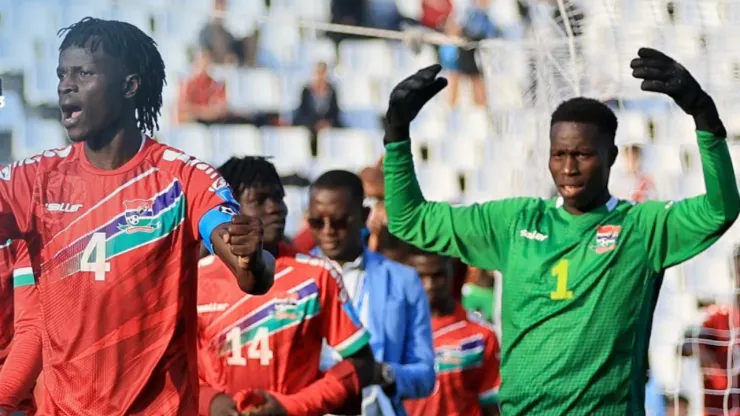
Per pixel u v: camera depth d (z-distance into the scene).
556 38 32.28
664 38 31.41
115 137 15.87
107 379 15.66
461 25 52.84
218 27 50.00
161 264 15.73
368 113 51.16
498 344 28.50
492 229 20.30
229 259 14.66
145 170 15.84
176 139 48.31
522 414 19.62
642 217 19.56
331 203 24.89
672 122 37.03
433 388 24.53
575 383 19.14
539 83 31.33
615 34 31.03
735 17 32.34
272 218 21.69
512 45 34.84
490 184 44.31
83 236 15.69
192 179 15.78
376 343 24.61
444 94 51.47
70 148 16.09
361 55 52.22
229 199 15.66
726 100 33.00
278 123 49.72
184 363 15.95
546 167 31.38
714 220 18.92
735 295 33.62
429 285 27.89
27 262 18.83
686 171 37.62
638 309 19.34
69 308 15.71
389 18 52.75
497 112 37.69
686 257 19.36
